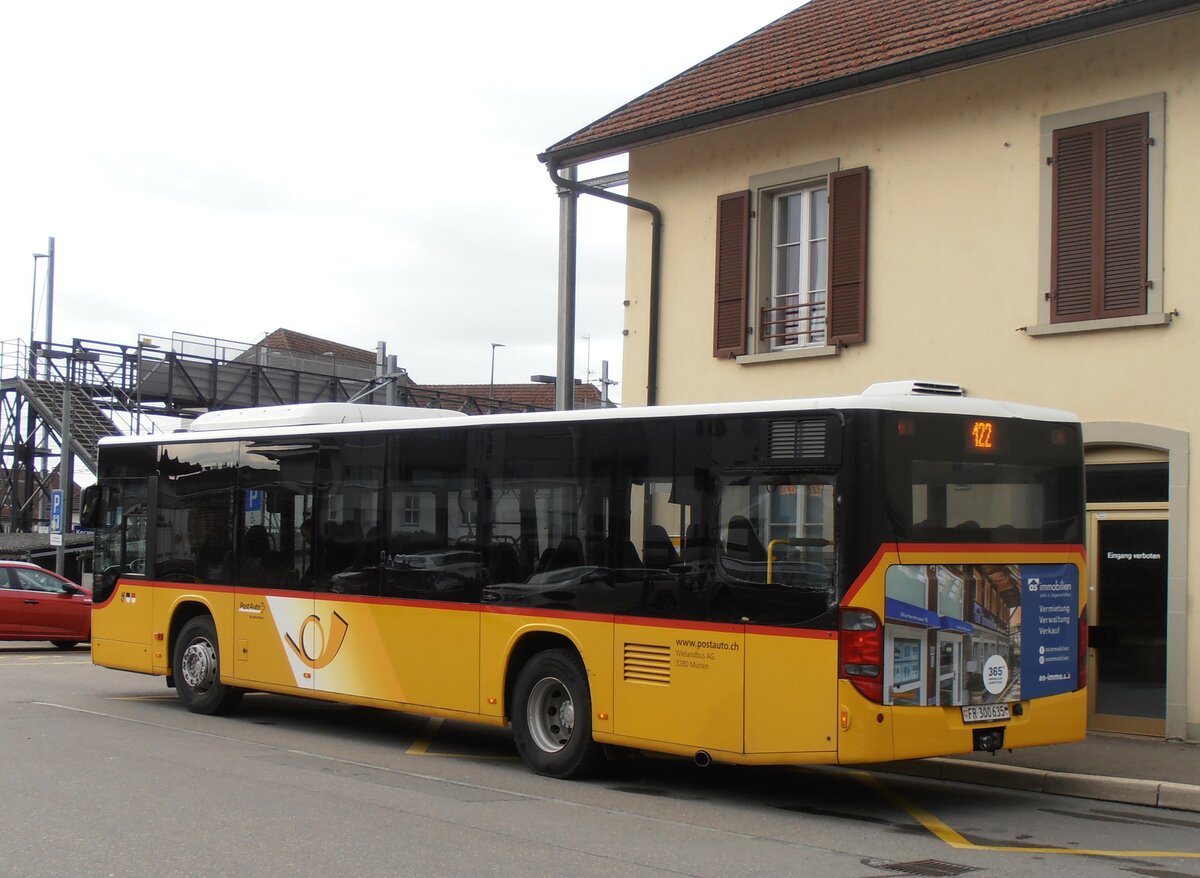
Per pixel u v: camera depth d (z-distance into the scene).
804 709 8.34
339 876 6.60
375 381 38.09
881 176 14.05
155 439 14.26
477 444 10.70
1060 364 12.51
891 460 8.38
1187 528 11.61
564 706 9.95
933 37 13.73
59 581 22.39
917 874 6.96
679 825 8.21
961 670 8.60
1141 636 12.02
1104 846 7.87
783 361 14.79
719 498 8.95
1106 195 12.29
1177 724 11.59
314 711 14.11
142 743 11.29
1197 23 11.79
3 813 8.09
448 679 10.71
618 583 9.49
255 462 12.93
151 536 14.17
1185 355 11.69
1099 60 12.42
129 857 6.94
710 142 15.75
